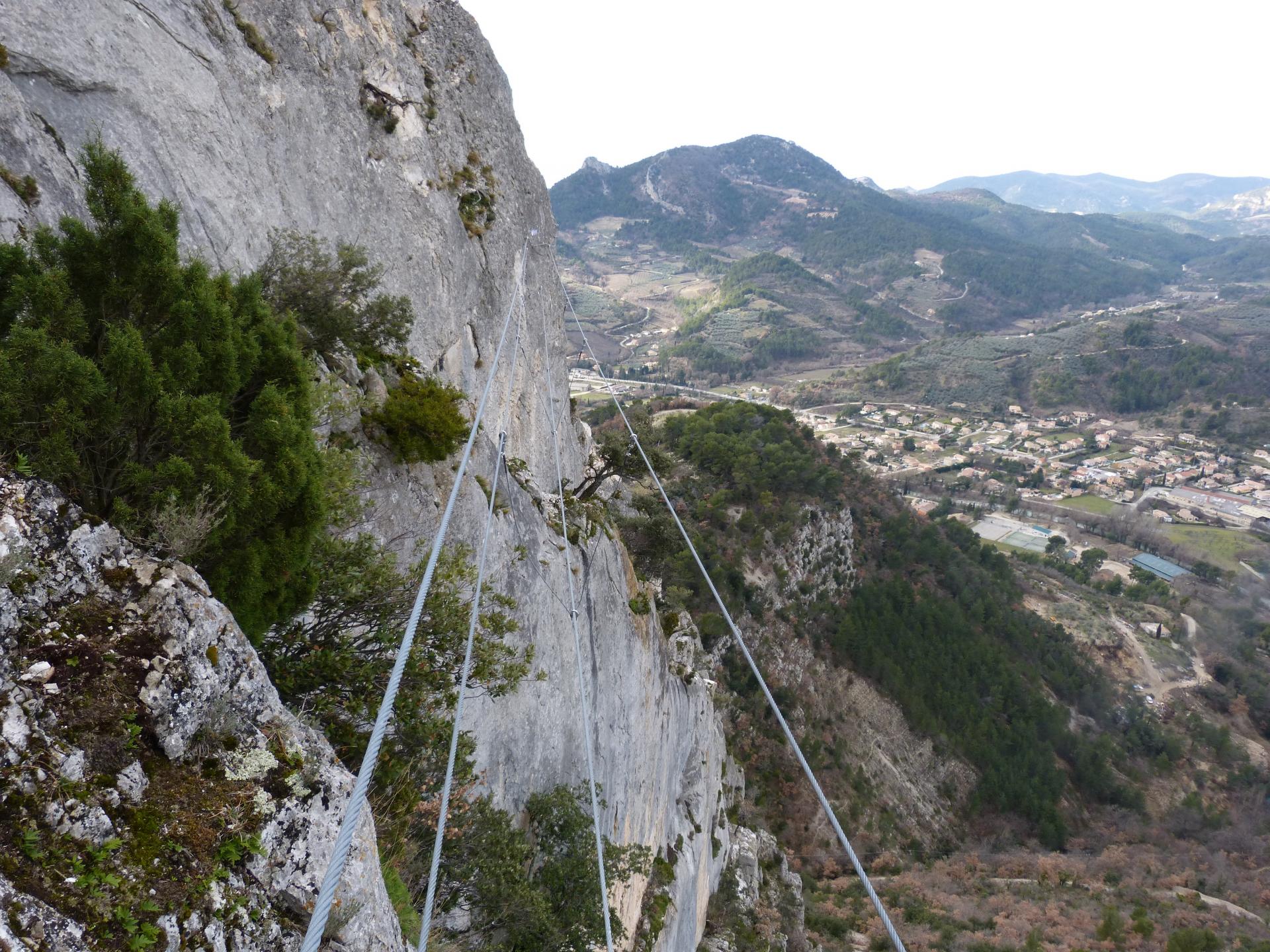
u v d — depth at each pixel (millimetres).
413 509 13688
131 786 4992
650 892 25312
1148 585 145250
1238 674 119062
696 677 39000
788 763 73062
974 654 97062
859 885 66125
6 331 6469
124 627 5598
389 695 6277
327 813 6168
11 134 10383
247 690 6211
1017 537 167875
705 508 88375
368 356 17016
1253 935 62719
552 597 19062
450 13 30609
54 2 11906
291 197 18406
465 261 27875
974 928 61688
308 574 8523
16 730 4574
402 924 8422
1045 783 87188
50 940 3951
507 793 14766
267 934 5199
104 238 6953
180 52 14977
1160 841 85188
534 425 33469
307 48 20391
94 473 6363
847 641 88812
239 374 7957
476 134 31062
